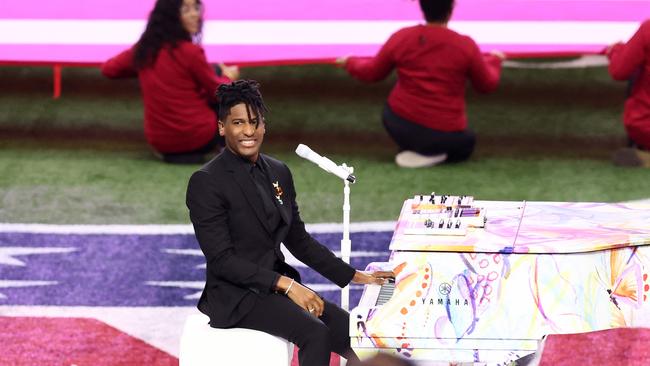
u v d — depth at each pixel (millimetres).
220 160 15922
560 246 14320
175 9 28094
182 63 28297
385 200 26656
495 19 31469
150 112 29016
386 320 14461
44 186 27609
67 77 36188
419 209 16156
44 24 31266
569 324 14305
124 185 27781
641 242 14703
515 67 36312
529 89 34875
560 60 36812
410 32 28172
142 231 24953
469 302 14391
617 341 20062
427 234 14875
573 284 14352
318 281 23078
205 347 15445
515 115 33062
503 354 14375
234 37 30547
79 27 31156
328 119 32844
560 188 27406
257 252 15977
